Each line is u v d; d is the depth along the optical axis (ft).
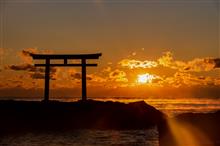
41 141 94.17
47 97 129.39
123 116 128.26
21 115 125.18
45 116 124.98
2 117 123.85
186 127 59.72
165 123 61.62
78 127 123.75
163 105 390.42
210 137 58.13
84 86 128.57
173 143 60.03
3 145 87.51
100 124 124.36
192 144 58.95
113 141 94.63
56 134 108.37
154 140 96.48
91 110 127.24
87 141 94.73
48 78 127.95
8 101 131.95
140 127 126.31
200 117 59.82
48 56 126.21
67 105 128.26
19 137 101.55
